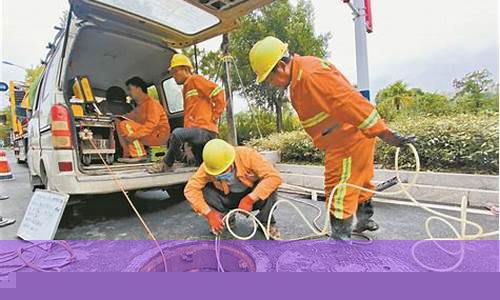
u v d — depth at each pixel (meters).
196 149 3.23
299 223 2.67
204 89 3.13
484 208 2.68
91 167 2.83
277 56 1.76
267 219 2.31
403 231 2.28
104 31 3.19
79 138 2.95
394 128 3.76
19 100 8.58
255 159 2.24
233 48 9.88
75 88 3.34
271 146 5.55
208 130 3.13
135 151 3.52
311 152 4.73
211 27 3.44
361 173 1.88
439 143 3.34
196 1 2.87
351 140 1.82
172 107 4.27
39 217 2.50
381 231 2.29
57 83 2.62
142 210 3.33
